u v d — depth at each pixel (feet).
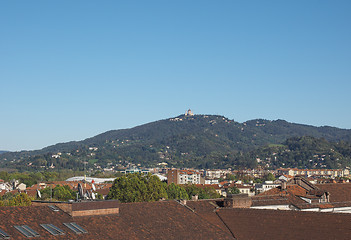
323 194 253.03
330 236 162.91
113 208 171.73
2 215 144.77
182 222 184.75
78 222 157.48
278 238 173.17
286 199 238.48
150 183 366.02
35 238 137.39
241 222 192.54
